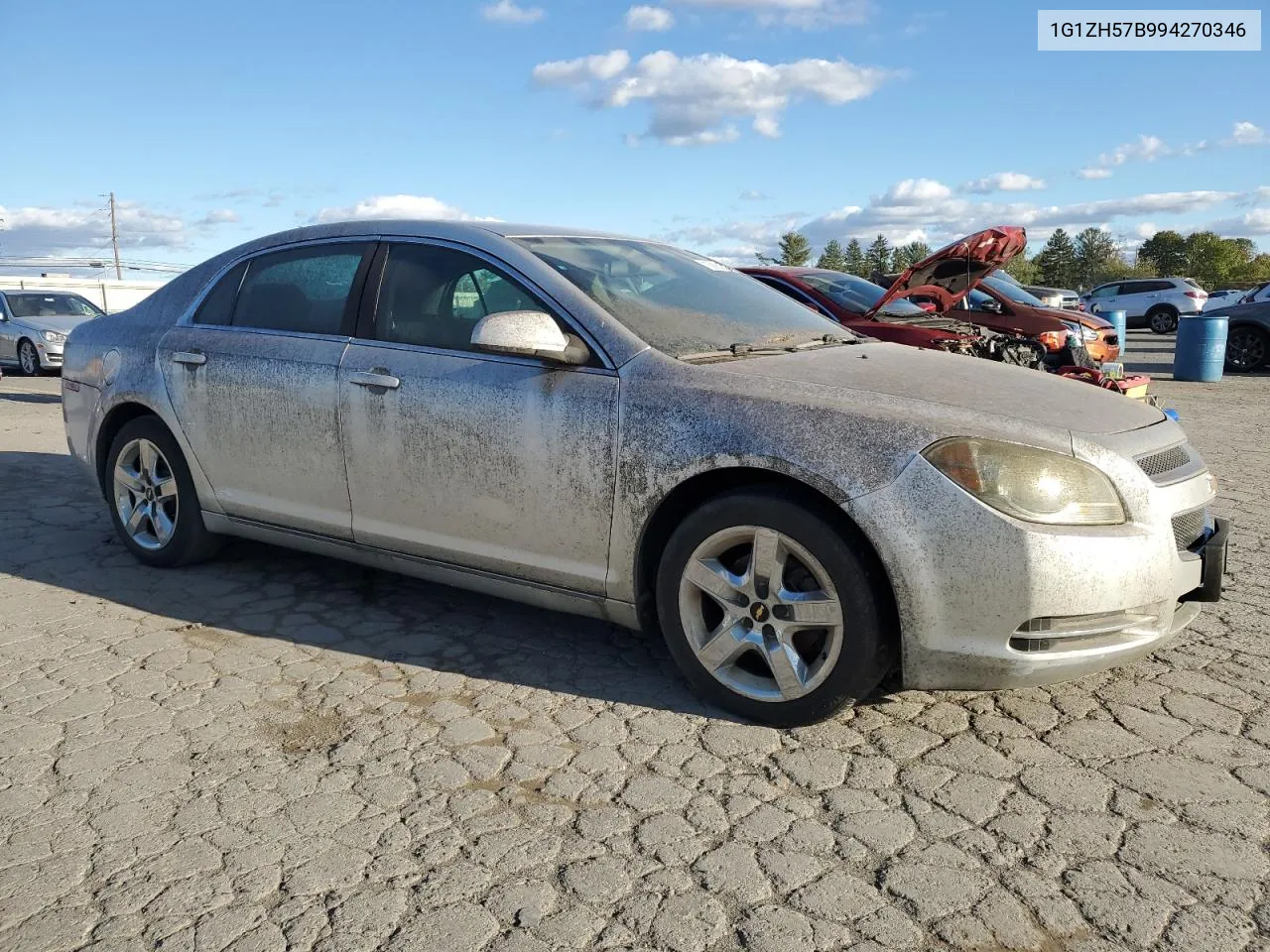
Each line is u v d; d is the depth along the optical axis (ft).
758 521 10.06
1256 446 28.78
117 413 15.84
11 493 21.43
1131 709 10.85
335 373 12.92
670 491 10.46
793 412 10.07
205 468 14.61
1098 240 365.61
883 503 9.44
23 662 12.17
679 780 9.41
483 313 12.21
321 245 14.11
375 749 10.03
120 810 8.89
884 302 26.11
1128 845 8.30
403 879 7.93
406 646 12.76
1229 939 7.14
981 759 9.78
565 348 11.18
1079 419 10.09
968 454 9.40
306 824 8.69
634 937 7.23
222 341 14.39
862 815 8.79
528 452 11.33
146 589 14.92
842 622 9.77
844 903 7.60
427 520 12.34
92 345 16.34
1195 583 10.19
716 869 8.04
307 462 13.35
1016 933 7.24
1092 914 7.43
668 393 10.67
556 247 12.87
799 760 9.78
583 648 12.72
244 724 10.57
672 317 12.10
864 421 9.80
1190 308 93.20
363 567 15.96
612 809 8.93
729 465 10.11
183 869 8.05
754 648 10.38
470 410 11.71
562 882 7.89
